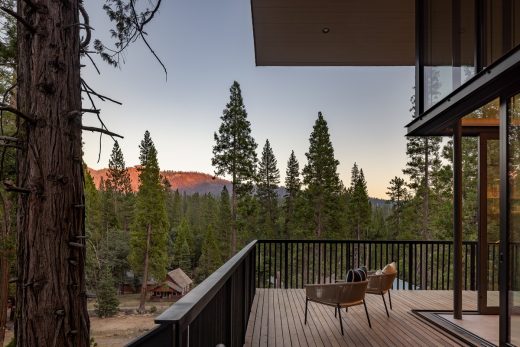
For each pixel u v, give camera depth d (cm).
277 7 634
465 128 582
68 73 310
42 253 290
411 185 2267
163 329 130
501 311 387
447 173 2162
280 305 636
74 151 308
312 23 689
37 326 285
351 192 2686
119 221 2580
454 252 543
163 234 2367
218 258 2584
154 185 2352
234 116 2241
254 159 2289
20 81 307
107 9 371
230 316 316
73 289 299
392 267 581
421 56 577
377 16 663
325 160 2447
